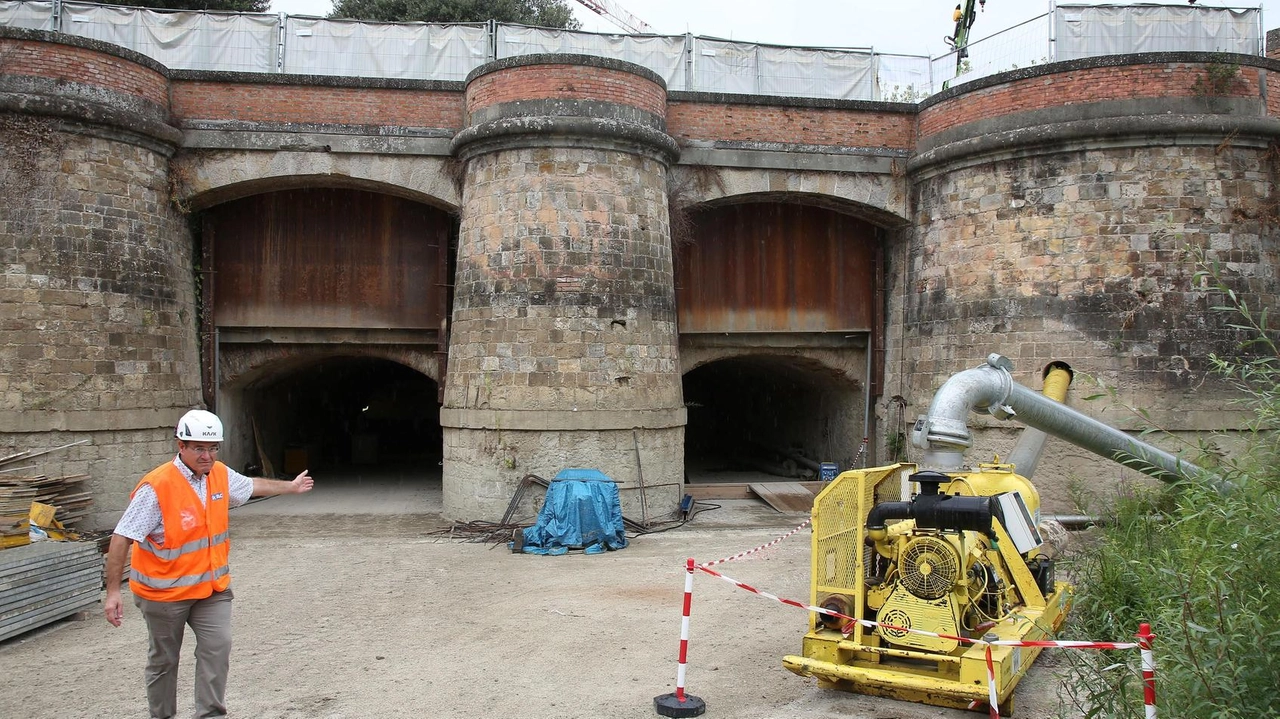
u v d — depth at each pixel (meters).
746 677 7.45
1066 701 6.78
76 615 9.52
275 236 17.20
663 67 18.17
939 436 8.64
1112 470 14.59
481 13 32.16
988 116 15.82
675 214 16.62
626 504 14.64
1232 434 14.36
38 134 13.88
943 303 16.33
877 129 17.45
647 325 15.10
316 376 22.50
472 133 14.97
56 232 13.92
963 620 6.80
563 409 14.36
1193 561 5.86
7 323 13.54
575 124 14.55
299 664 7.86
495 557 12.51
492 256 14.86
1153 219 14.71
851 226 18.48
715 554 12.68
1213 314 14.51
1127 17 16.84
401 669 7.72
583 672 7.62
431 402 27.47
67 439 13.81
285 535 14.26
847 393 19.44
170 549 5.51
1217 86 14.79
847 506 7.28
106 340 14.26
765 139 17.06
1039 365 15.05
